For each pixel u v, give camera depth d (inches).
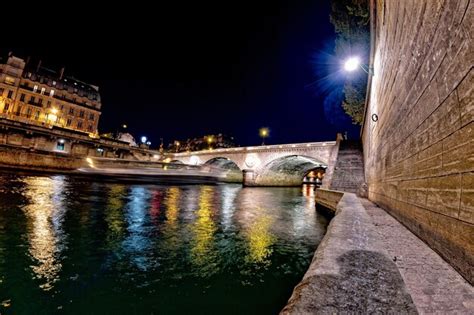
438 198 137.5
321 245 150.7
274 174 2169.0
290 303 82.0
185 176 1895.9
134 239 377.7
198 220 534.6
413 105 191.6
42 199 613.6
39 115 2417.6
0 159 1247.5
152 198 827.4
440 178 134.1
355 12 784.9
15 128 1784.0
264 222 557.3
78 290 226.4
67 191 795.4
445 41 124.6
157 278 258.7
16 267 256.7
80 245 335.0
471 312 79.8
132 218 511.8
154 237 393.7
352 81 1051.3
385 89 345.7
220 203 836.6
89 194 783.1
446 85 124.2
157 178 1724.9
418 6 173.6
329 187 869.8
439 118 134.6
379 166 404.8
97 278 250.4
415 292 95.6
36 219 434.3
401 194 237.1
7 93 2246.6
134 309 205.0
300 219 622.8
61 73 2662.4
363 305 77.4
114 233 400.5
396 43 261.7
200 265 296.7
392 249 152.3
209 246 364.8
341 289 88.0
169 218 537.3
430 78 149.3
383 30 362.6
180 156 2694.4
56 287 228.2
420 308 83.2
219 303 219.6
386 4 323.3
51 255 293.9
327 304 77.5
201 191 1261.1
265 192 1521.9
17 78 2297.0
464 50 103.3
